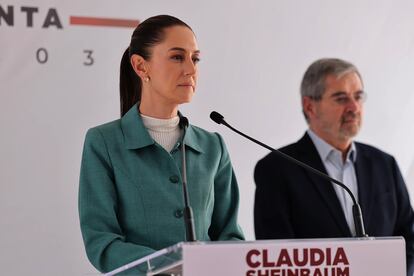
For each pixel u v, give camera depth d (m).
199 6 8.99
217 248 4.41
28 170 8.20
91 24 8.51
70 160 8.35
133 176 6.03
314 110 9.22
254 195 9.02
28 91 8.25
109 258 5.57
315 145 9.13
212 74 9.02
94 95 8.49
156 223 5.99
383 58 9.77
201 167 6.27
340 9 9.62
